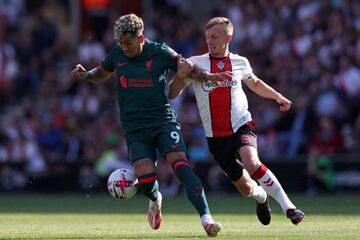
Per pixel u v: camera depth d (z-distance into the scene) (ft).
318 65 229.25
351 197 194.80
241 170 101.45
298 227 111.14
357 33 234.17
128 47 93.61
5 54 270.67
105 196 211.00
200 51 251.80
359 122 216.33
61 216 144.25
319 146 211.61
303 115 217.77
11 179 227.81
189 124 222.69
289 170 209.56
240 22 256.52
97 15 281.54
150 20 279.49
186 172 90.79
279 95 103.71
